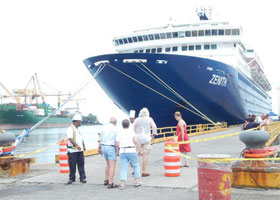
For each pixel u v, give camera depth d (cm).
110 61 2244
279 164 675
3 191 686
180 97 2436
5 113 9088
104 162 1099
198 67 2364
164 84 2309
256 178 648
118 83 2353
